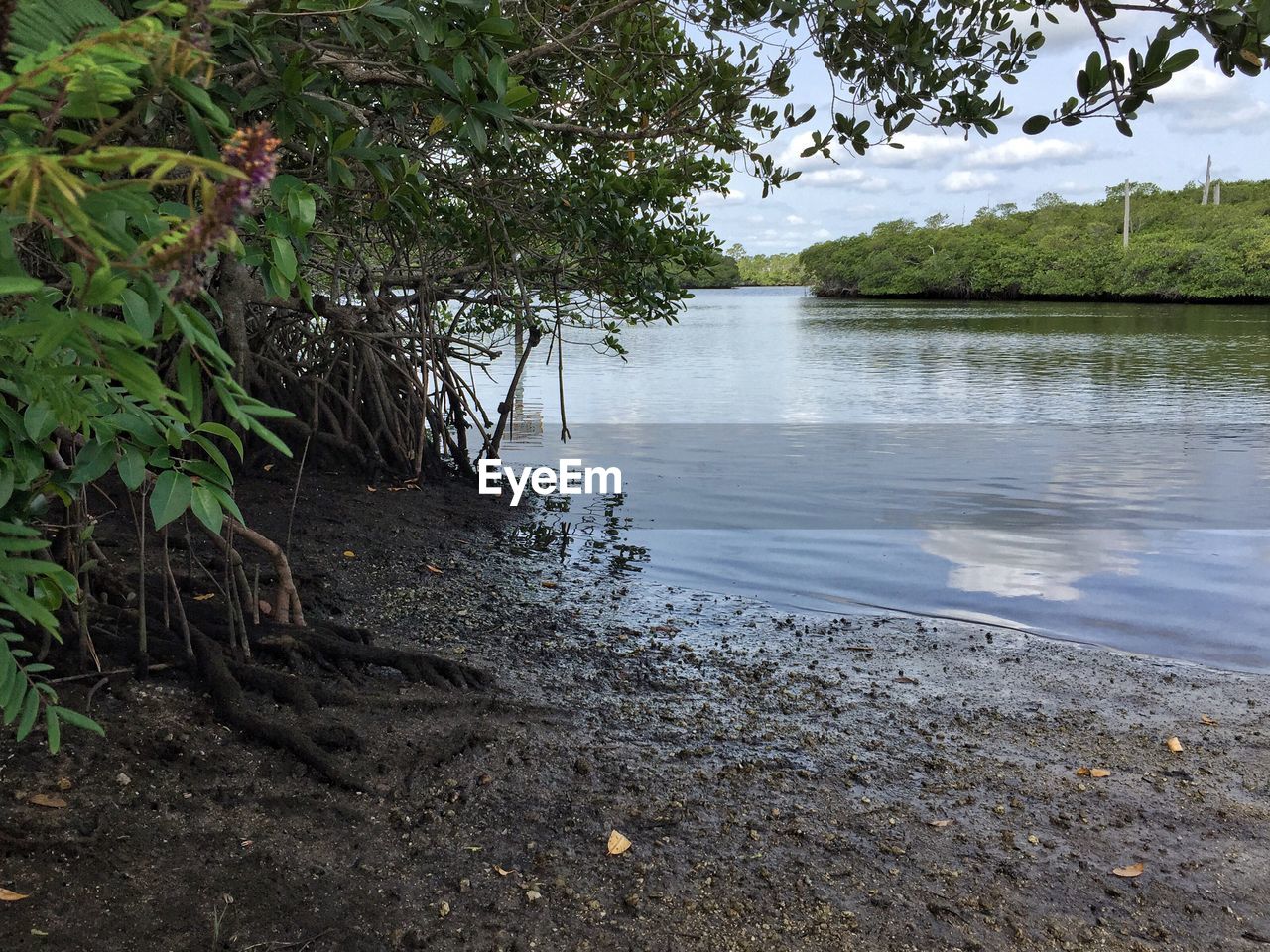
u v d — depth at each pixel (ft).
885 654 17.83
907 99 13.89
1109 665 17.37
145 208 4.04
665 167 24.41
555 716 14.40
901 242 309.83
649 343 111.24
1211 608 20.58
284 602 15.34
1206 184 309.42
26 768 10.55
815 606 20.65
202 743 11.75
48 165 3.34
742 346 106.22
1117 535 26.96
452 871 10.23
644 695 15.57
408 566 21.93
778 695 15.76
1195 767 13.52
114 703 12.07
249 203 3.70
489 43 11.41
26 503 8.49
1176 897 10.51
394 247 28.45
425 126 16.37
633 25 18.44
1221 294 218.18
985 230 306.55
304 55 9.87
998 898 10.38
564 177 23.71
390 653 15.03
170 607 14.17
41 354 4.19
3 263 4.42
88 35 4.29
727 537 26.27
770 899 10.15
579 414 51.72
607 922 9.60
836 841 11.35
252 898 9.30
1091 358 87.97
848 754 13.69
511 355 85.61
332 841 10.46
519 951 9.08
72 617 12.95
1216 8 8.77
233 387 5.85
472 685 15.17
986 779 13.03
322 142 11.98
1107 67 9.57
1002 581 22.49
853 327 144.77
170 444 6.44
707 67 17.54
